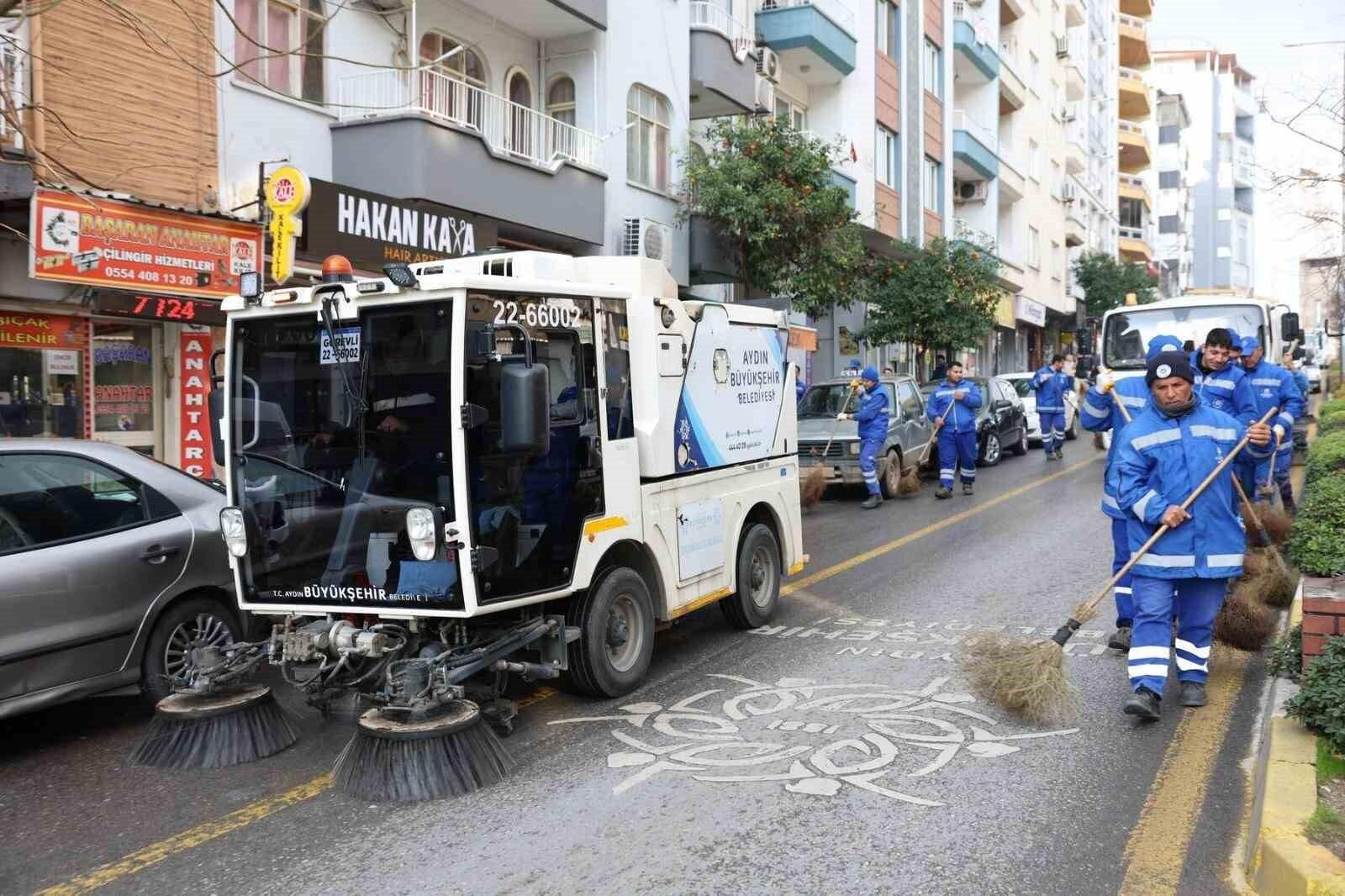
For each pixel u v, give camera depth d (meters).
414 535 5.20
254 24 11.70
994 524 12.77
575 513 5.87
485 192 13.59
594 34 16.23
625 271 6.59
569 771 5.17
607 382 6.23
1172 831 4.34
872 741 5.48
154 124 10.59
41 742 5.94
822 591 9.30
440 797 4.84
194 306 10.56
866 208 25.47
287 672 5.73
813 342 14.65
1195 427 5.64
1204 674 5.88
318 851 4.35
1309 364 29.83
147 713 6.45
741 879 3.99
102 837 4.57
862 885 3.92
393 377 5.28
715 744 5.50
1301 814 3.94
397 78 13.52
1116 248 60.88
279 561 5.62
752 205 17.70
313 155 12.48
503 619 5.75
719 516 7.38
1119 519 6.93
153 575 6.10
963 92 36.38
